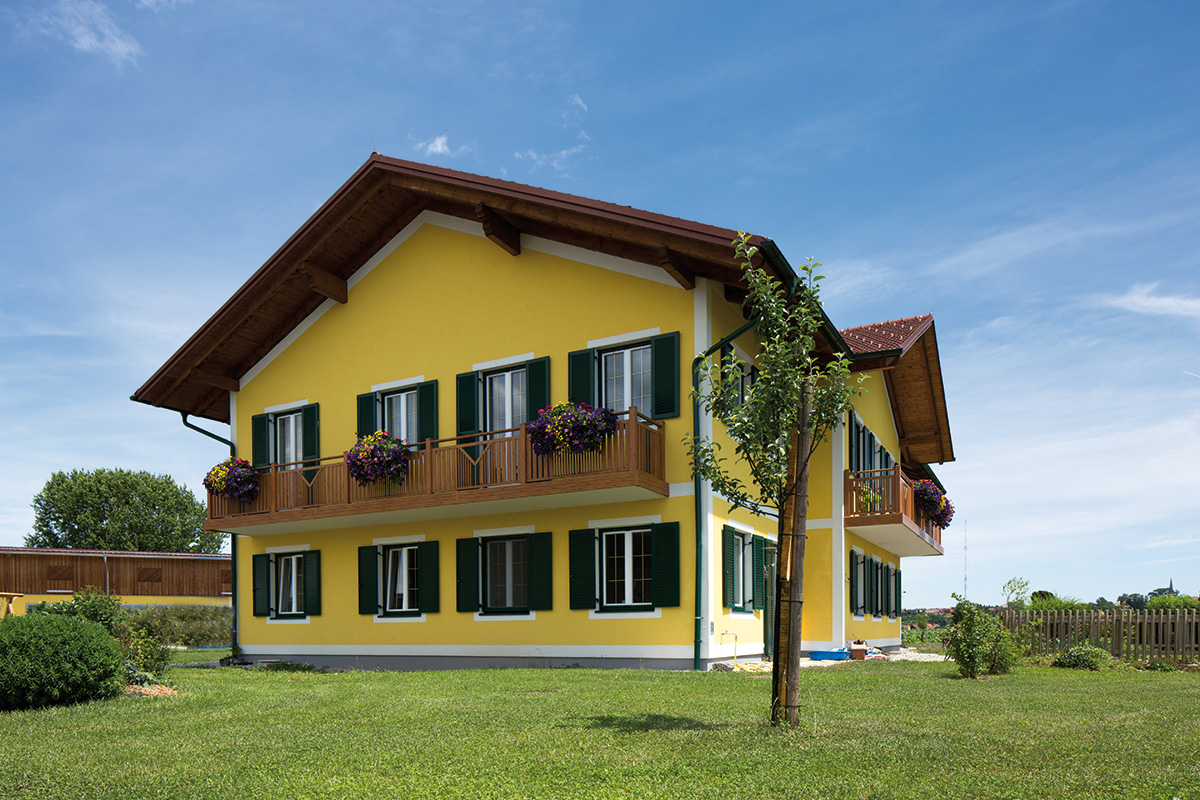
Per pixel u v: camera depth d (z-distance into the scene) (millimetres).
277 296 18078
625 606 13938
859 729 6922
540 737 6695
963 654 12586
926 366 22047
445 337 16406
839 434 17578
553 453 13891
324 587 17422
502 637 15039
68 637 9680
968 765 5672
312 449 17812
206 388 19719
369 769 5812
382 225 17469
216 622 26062
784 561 7133
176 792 5371
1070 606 20391
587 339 14773
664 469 13836
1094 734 6828
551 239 15375
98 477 44281
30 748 6949
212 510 18188
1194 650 16375
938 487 21562
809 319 7059
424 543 16203
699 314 13781
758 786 5184
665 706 8383
